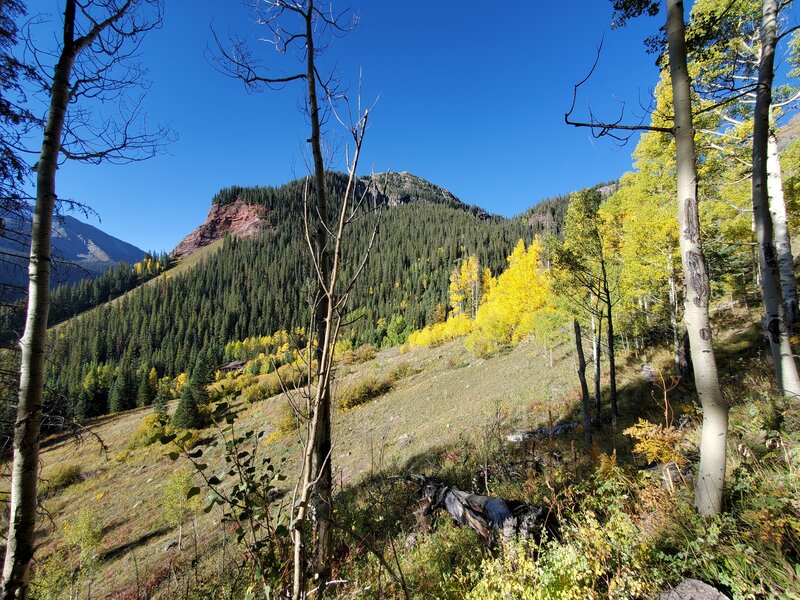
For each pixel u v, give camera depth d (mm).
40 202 2926
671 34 2973
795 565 2039
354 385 33312
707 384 2768
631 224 12164
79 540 15055
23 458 2617
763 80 4910
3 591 2426
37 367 2768
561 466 6207
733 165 8414
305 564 1613
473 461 9594
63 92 3135
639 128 2971
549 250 8695
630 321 15227
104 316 92125
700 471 2848
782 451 3336
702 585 2217
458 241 115500
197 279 115875
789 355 4758
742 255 14180
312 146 3086
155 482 25234
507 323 29750
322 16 3322
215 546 10070
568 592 2512
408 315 75688
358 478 12555
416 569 4188
